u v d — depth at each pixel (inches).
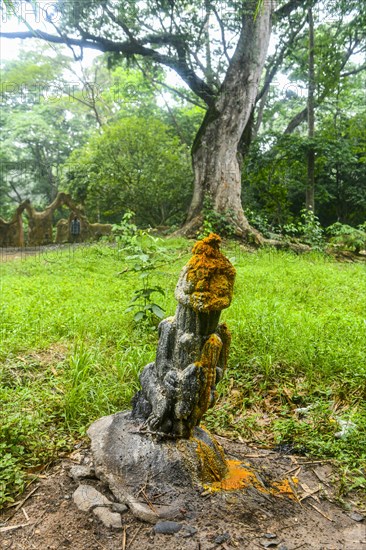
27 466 141.7
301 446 156.6
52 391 183.2
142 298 296.5
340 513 125.9
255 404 186.5
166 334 131.7
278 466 145.3
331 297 336.2
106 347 230.2
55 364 209.8
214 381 130.2
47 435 155.9
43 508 124.6
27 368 205.0
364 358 204.5
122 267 453.4
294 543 112.7
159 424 131.9
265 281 374.9
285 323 246.2
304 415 177.0
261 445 159.0
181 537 111.8
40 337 236.5
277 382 199.0
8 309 275.4
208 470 128.7
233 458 143.3
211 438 137.7
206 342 125.3
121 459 130.2
